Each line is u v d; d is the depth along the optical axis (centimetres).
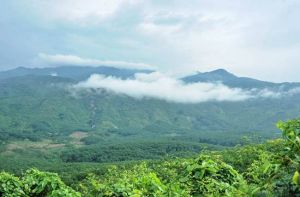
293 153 475
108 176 1748
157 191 691
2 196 951
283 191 468
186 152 9381
